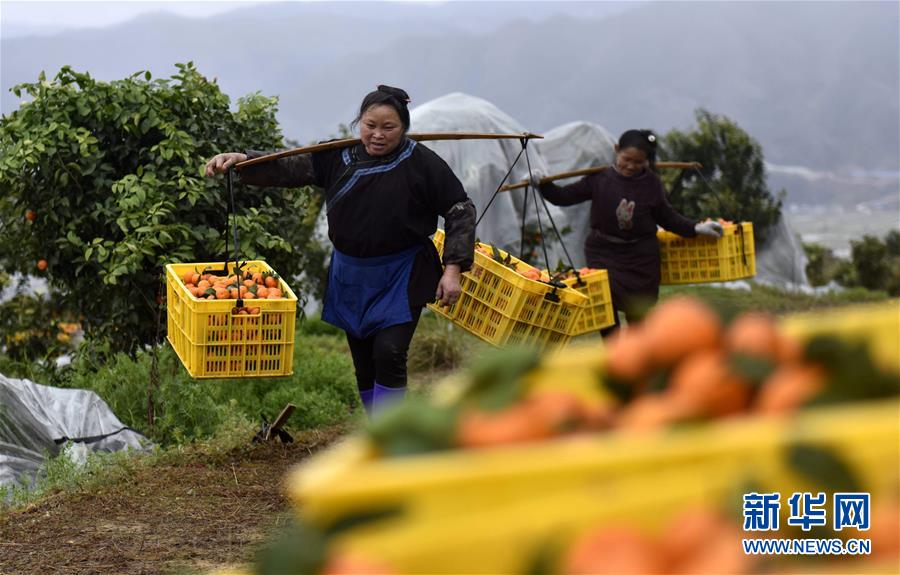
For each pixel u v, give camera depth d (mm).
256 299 8359
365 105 7949
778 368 1662
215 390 11516
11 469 9016
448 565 1424
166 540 7227
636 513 1416
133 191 11414
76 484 8594
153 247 11641
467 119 25375
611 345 1942
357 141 8078
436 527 1437
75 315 13273
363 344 8375
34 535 7402
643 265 11352
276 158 8172
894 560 1352
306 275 21750
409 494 1457
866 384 1586
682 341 1785
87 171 11680
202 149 12281
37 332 15062
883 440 1408
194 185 11586
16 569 6668
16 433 9430
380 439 1619
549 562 1392
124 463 9023
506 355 1805
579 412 1659
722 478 1420
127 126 11766
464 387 1796
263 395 12188
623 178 11344
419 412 1630
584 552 1375
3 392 9594
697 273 12734
